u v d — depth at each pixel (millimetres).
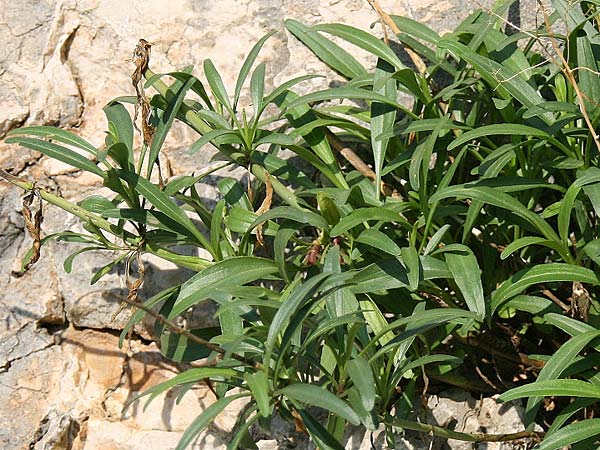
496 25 736
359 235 635
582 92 654
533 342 705
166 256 678
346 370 558
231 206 708
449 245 632
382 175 687
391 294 674
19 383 738
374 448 655
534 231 662
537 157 664
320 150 717
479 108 712
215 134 659
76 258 760
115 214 658
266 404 513
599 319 645
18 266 764
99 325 752
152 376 737
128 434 719
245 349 589
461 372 698
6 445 724
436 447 654
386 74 703
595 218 685
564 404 679
